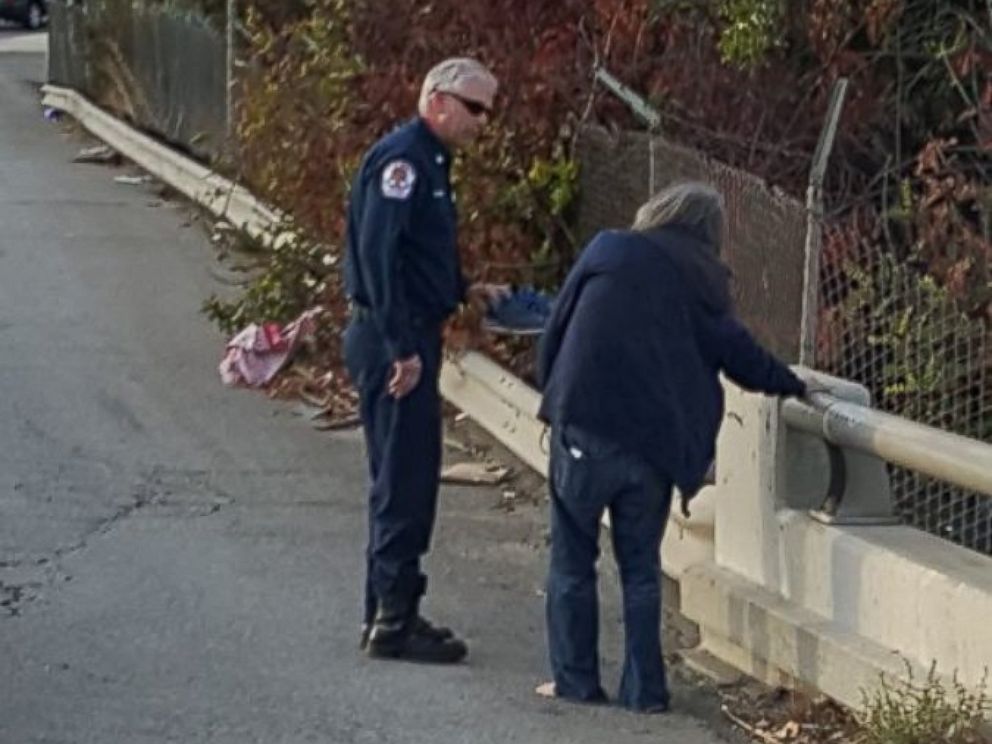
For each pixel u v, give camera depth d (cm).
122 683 722
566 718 693
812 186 816
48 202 2014
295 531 935
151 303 1495
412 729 681
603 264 680
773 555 727
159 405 1180
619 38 1066
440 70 728
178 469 1039
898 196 961
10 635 773
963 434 805
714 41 1040
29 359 1291
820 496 722
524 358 1114
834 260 846
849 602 683
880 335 839
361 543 918
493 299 840
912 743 610
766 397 723
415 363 724
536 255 1135
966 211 938
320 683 726
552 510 708
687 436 681
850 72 993
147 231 1838
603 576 866
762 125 1009
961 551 672
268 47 1366
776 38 999
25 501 970
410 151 717
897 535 691
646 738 675
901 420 664
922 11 995
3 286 1549
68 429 1115
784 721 689
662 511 692
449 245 728
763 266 881
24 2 5031
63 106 2766
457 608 829
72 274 1609
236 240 1570
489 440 1107
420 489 744
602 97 1081
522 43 1101
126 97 2448
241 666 743
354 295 734
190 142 2105
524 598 846
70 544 902
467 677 737
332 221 1245
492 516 971
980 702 610
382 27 1174
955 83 963
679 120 1023
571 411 680
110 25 2533
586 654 711
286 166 1288
